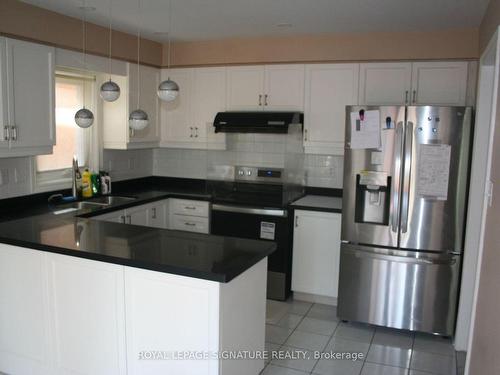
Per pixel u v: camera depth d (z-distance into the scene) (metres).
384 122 3.60
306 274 4.35
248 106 4.75
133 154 5.31
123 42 4.42
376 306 3.79
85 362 2.70
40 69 3.61
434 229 3.58
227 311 2.40
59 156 4.40
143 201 4.47
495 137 2.41
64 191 4.41
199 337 2.37
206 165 5.27
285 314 4.12
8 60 3.32
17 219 3.44
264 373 3.09
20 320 2.87
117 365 2.61
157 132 5.13
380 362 3.30
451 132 3.46
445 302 3.62
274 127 4.30
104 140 4.79
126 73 4.57
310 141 4.56
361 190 3.75
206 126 4.95
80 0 3.32
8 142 3.36
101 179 4.66
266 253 2.61
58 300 2.72
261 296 2.83
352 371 3.17
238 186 4.68
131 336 2.54
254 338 2.79
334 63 4.39
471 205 3.41
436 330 3.66
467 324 3.48
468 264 3.46
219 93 4.86
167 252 2.54
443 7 3.31
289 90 4.57
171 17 3.80
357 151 3.71
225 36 4.54
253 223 4.41
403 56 4.14
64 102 4.40
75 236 2.83
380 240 3.72
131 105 4.67
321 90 4.46
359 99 4.34
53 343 2.78
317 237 4.27
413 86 4.16
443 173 3.50
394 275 3.70
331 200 4.60
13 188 3.91
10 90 3.35
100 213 3.92
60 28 3.72
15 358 2.93
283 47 4.50
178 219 4.89
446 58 4.02
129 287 2.51
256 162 4.58
